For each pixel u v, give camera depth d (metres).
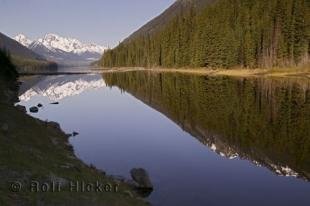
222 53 124.62
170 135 35.16
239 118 42.03
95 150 29.31
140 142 32.31
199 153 28.14
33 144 21.83
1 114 28.34
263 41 113.31
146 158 26.92
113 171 23.50
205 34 135.50
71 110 54.78
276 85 76.94
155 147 30.44
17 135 22.20
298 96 58.31
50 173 15.58
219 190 19.89
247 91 67.62
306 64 103.81
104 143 31.91
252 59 113.94
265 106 49.53
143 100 65.44
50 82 120.69
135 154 28.03
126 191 17.95
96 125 41.44
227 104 53.16
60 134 33.62
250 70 113.31
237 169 23.81
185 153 28.25
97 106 59.50
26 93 81.94
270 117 41.47
